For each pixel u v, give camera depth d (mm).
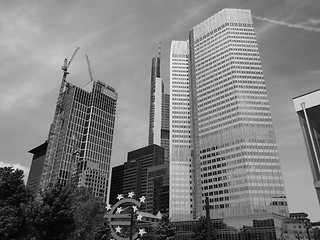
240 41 186500
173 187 174125
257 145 153375
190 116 198000
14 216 33500
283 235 109125
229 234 116000
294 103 38000
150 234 121625
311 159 34094
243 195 143000
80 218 59125
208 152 168500
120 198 45594
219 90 179250
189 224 125438
